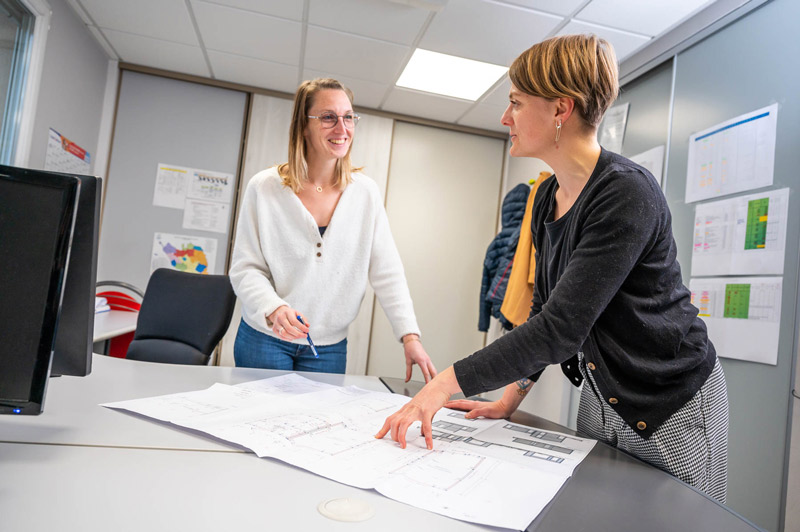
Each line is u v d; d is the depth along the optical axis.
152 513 0.47
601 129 2.99
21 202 0.56
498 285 3.17
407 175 3.96
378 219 1.46
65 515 0.45
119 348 2.97
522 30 2.62
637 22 2.44
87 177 0.69
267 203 1.36
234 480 0.56
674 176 2.38
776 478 1.72
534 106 0.84
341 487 0.57
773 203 1.84
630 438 0.84
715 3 2.22
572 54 0.80
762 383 1.81
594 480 0.67
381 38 2.82
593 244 0.75
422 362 1.29
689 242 2.24
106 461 0.58
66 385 0.93
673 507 0.60
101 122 3.43
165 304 1.94
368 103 3.77
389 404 0.97
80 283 0.69
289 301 1.36
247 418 0.79
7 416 0.72
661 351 0.79
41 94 2.61
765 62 1.94
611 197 0.75
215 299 1.93
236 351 1.39
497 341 0.77
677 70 2.43
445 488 0.59
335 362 1.43
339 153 1.36
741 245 1.96
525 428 0.92
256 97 3.66
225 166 3.62
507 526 0.50
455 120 3.94
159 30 2.98
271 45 3.02
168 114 3.56
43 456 0.58
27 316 0.56
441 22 2.60
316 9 2.58
